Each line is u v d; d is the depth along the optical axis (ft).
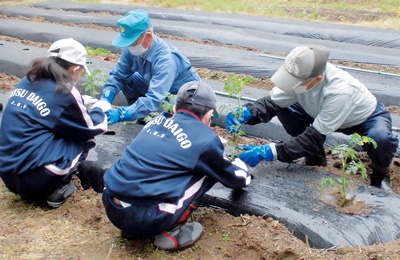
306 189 11.94
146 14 13.80
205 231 10.75
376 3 42.39
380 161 13.19
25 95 10.79
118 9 38.70
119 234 10.77
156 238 10.14
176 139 9.48
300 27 31.58
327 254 9.61
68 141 11.37
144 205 9.41
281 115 14.21
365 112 12.93
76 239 10.62
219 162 9.70
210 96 9.72
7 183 11.42
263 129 17.51
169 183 9.37
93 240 10.59
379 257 9.30
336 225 10.43
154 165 9.37
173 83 15.30
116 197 9.54
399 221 10.68
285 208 11.03
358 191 11.93
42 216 11.53
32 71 10.75
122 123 16.28
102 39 28.14
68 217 11.46
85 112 11.02
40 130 10.76
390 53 26.53
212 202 11.69
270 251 9.71
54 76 10.60
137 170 9.39
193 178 9.76
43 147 10.77
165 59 14.20
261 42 28.71
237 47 28.81
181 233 10.18
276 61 24.44
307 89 11.80
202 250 10.12
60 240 10.57
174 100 14.24
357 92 12.60
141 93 16.98
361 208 11.10
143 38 13.83
